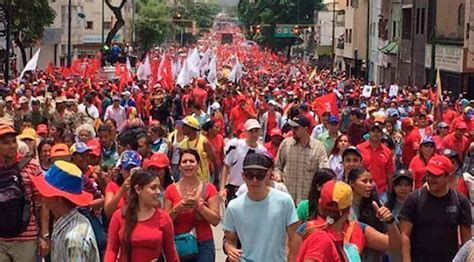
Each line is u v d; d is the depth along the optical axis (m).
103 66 50.09
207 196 9.67
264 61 102.00
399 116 24.73
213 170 14.32
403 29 61.59
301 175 12.39
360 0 81.69
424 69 53.22
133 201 8.20
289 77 61.41
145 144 12.34
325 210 7.09
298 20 115.69
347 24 86.81
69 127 17.95
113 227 8.30
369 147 13.12
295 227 8.40
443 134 18.02
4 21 47.19
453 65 46.00
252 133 13.27
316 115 23.03
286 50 122.50
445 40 48.12
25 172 9.49
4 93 26.17
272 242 8.40
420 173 12.38
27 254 9.49
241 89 40.12
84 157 10.67
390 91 38.34
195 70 43.06
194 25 158.75
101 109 27.38
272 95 34.47
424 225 8.91
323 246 6.89
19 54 65.25
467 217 8.93
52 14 49.75
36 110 19.64
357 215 8.95
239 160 13.31
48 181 7.85
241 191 9.82
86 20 95.44
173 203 9.60
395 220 9.02
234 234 8.56
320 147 12.41
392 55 65.56
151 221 8.20
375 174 13.02
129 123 15.70
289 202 8.43
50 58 76.81
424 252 8.94
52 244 7.92
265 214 8.40
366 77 65.12
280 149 12.57
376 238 8.28
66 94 28.38
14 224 9.35
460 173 14.69
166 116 26.64
